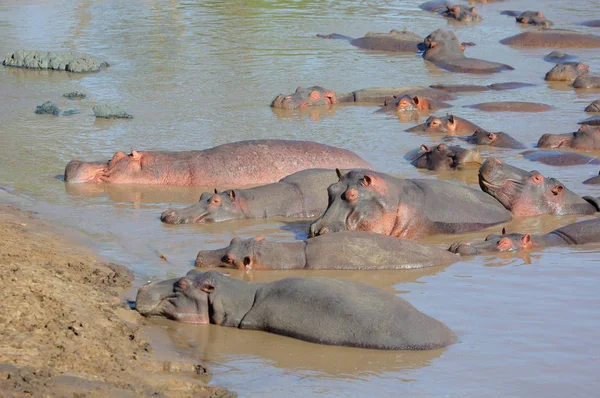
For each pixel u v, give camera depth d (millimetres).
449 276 33594
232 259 33938
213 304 29359
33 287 28797
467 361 26188
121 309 29516
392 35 88375
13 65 77750
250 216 40844
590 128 53781
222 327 29141
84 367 24219
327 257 34250
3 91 67750
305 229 39281
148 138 54031
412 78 74250
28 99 65000
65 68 75688
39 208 41719
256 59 79750
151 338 27797
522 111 62750
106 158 49656
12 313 26516
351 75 74562
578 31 96125
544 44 89000
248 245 34375
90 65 75125
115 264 33906
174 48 84000
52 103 61094
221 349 27344
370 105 65688
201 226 39750
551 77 74250
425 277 33469
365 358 26531
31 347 24625
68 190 45250
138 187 46438
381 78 73750
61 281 30266
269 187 41969
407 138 55750
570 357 26391
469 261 35438
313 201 41531
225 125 57562
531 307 30359
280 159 47281
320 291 28594
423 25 99750
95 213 41406
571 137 53781
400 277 33469
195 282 29641
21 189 44812
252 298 29328
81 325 26781
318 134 56094
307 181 42281
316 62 79375
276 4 112062
